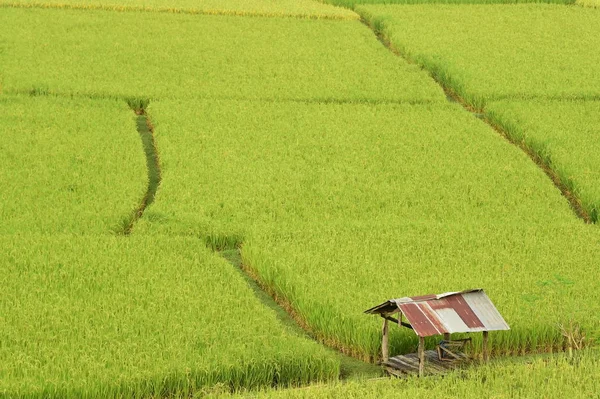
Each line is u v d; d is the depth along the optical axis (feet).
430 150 134.21
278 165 126.62
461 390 68.03
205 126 140.56
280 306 90.07
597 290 89.04
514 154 133.80
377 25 206.39
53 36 184.85
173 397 69.36
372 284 88.89
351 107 151.84
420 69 173.58
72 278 88.12
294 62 175.32
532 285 90.02
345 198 116.47
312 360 73.61
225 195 114.83
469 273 92.53
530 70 173.47
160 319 79.05
